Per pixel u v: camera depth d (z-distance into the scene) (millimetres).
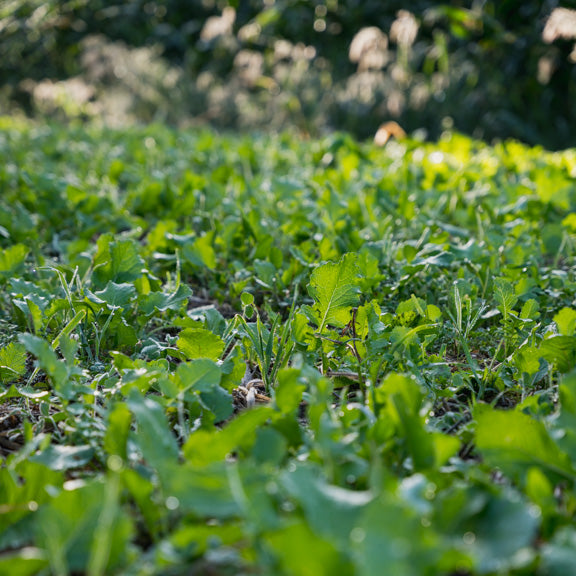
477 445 1495
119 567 1222
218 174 5312
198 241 3238
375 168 5973
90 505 1208
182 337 2084
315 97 14430
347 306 2303
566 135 12711
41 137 9016
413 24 10320
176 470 1250
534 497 1314
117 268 2697
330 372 2270
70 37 14547
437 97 13148
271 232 3842
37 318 2361
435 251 3096
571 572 1082
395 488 1222
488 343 2559
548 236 3654
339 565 1023
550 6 10102
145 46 15641
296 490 1159
